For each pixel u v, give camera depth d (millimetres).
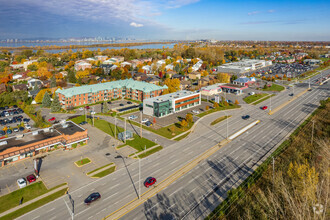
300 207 43500
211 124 104312
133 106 131750
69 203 52062
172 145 82688
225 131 95938
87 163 69875
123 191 56531
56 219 47094
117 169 66625
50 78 188500
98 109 125500
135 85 148125
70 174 63875
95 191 56531
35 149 73438
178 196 54844
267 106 134000
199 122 106938
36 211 49312
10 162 69562
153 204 52031
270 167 66125
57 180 60906
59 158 72688
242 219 45344
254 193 54438
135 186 58594
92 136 89875
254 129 98750
